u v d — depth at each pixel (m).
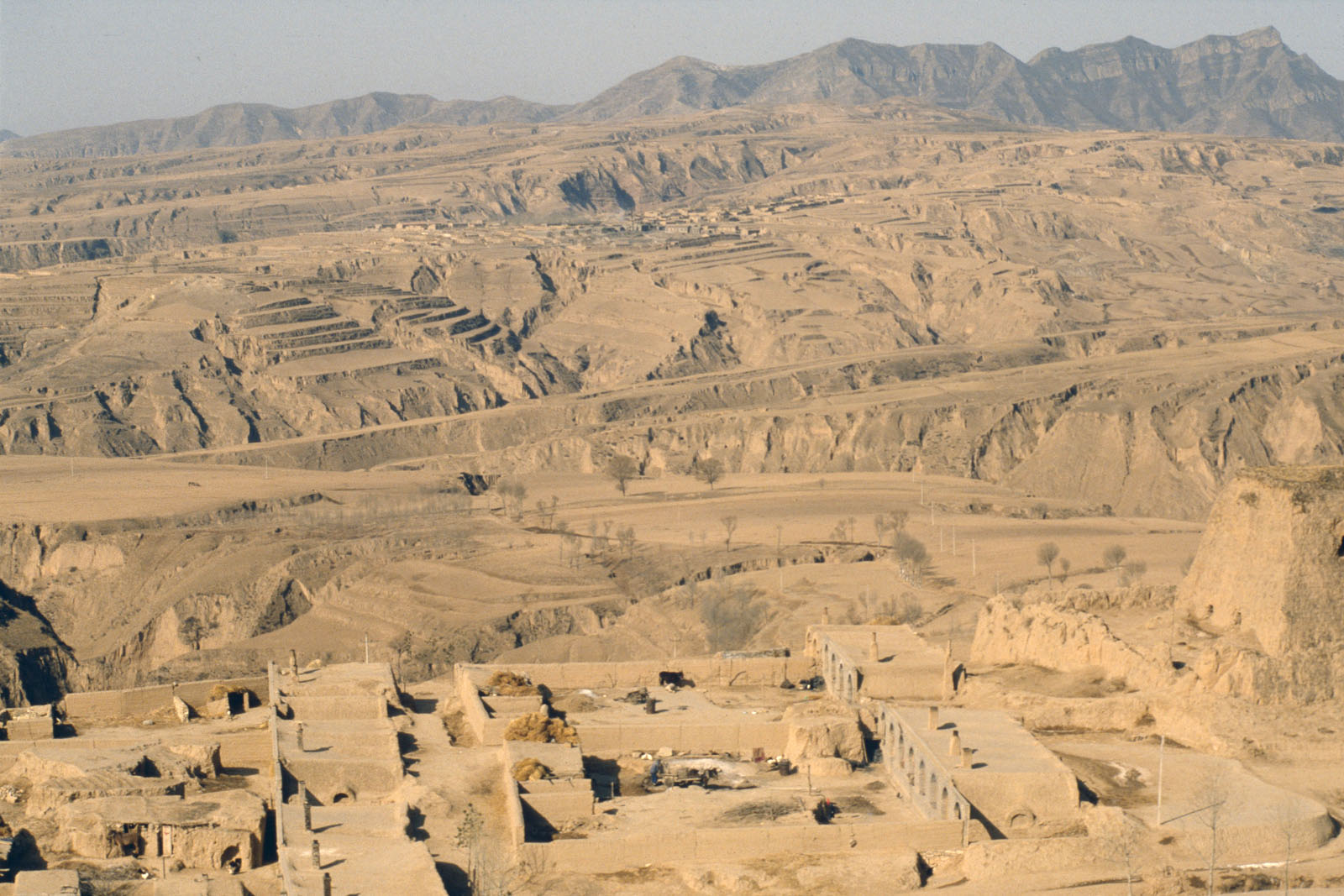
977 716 139.25
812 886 115.56
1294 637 140.75
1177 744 138.50
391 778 134.25
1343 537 142.00
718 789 134.12
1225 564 150.00
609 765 142.00
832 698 155.50
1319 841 120.12
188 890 112.62
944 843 121.69
